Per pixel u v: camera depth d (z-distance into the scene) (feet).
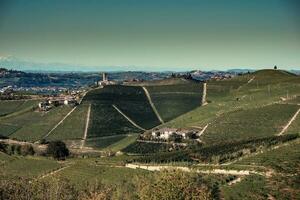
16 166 593.01
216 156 511.81
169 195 270.87
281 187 345.31
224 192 343.87
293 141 524.52
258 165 416.67
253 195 333.83
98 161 586.86
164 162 533.55
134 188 378.94
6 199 325.62
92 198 348.79
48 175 521.65
